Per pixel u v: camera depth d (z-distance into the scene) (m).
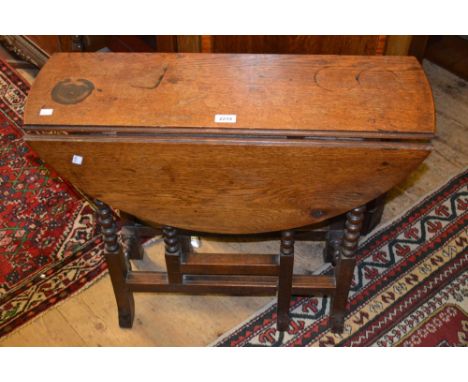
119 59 1.53
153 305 2.09
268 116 1.39
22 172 2.56
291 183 1.46
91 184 1.51
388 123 1.37
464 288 2.09
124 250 2.11
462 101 2.82
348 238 1.65
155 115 1.40
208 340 1.99
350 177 1.44
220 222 1.58
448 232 2.28
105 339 1.99
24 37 2.90
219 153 1.39
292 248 1.67
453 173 2.50
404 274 2.14
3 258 2.23
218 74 1.49
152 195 1.52
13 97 2.90
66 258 2.23
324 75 1.48
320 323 2.01
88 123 1.38
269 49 1.89
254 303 2.09
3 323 2.02
